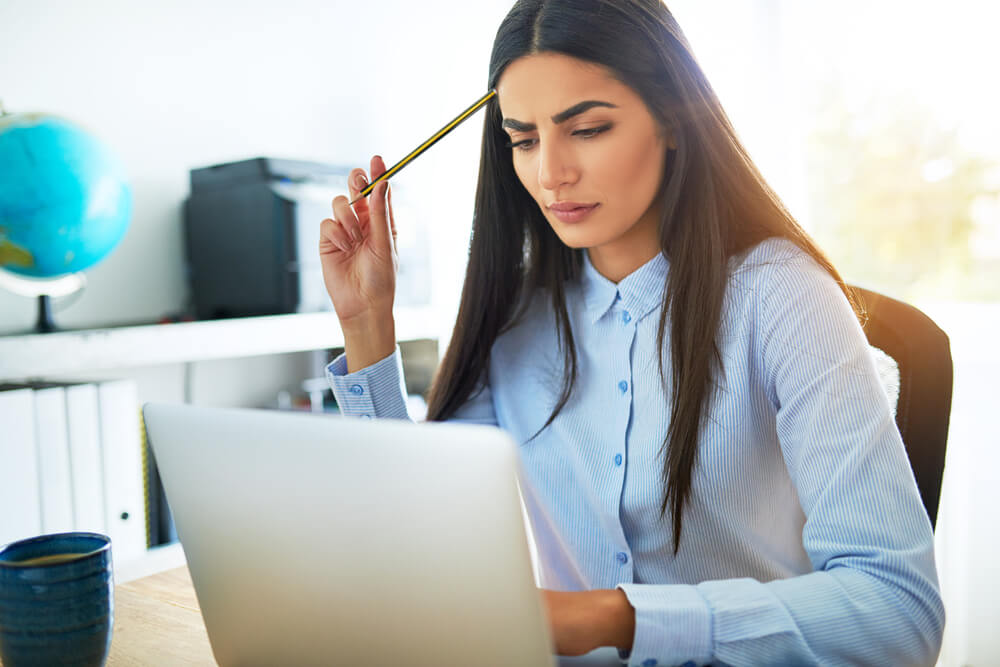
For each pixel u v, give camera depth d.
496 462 0.46
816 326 0.83
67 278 1.91
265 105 2.36
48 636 0.58
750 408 0.89
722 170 0.89
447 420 1.12
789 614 0.64
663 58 0.84
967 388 2.01
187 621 0.77
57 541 0.65
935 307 2.39
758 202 0.91
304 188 2.05
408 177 2.70
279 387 2.41
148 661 0.69
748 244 0.91
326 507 0.52
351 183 1.07
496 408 1.10
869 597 0.66
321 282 2.06
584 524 0.98
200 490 0.59
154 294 2.14
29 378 1.70
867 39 2.62
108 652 0.63
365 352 1.04
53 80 1.94
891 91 2.57
